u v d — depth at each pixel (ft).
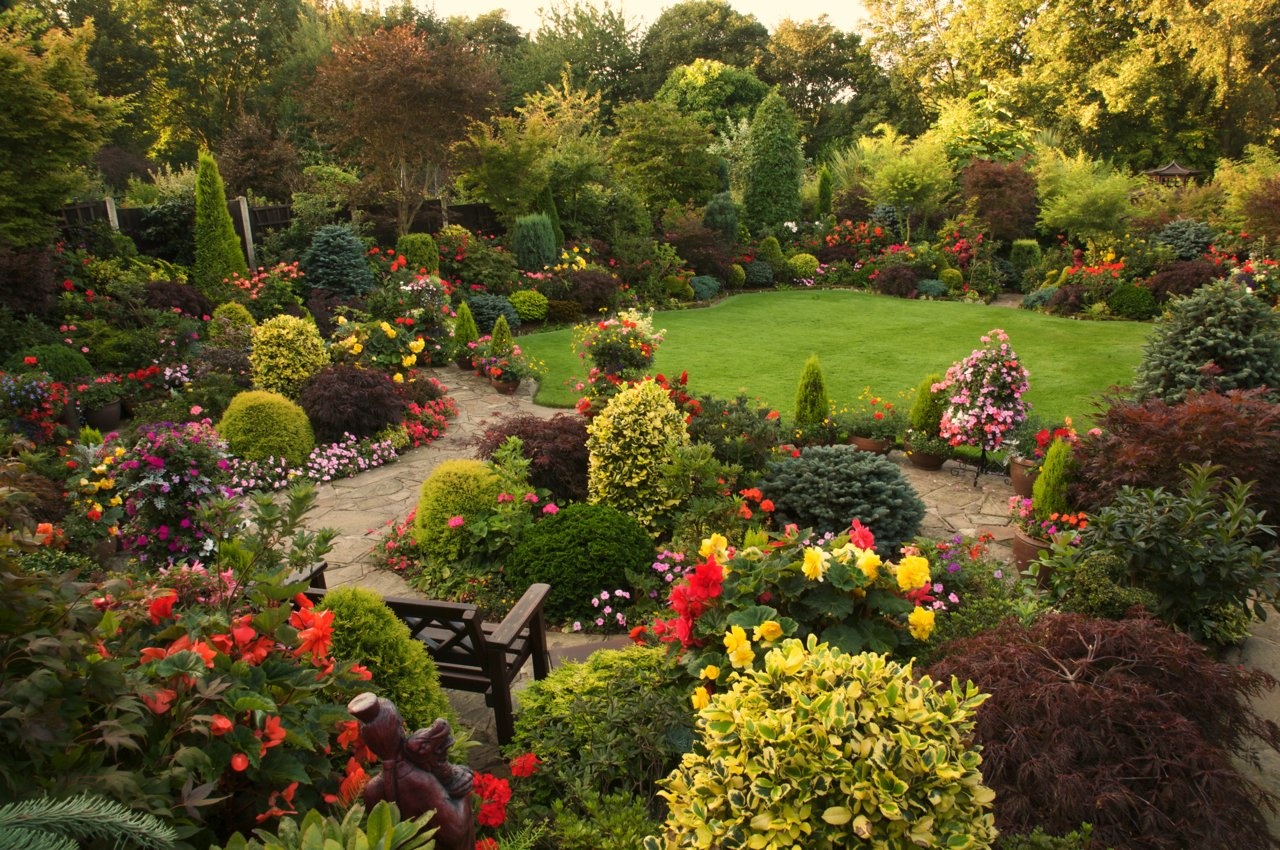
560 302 49.29
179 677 6.12
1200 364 24.26
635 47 123.13
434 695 10.14
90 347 30.48
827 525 19.65
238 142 58.23
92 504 18.01
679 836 7.13
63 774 5.21
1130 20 88.69
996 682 9.02
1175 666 9.19
